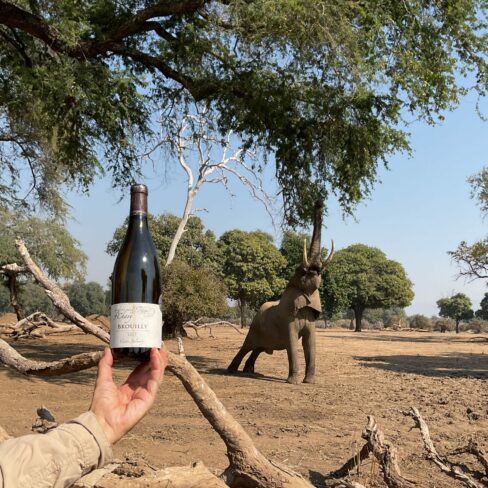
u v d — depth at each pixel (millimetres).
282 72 13969
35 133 20812
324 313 76750
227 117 15516
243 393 12164
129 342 1790
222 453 6914
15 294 28219
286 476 4258
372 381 14852
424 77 13500
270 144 15688
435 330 87625
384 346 32344
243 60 14156
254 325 15586
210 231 70062
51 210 24266
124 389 1786
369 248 77562
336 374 16453
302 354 23125
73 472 1580
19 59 15406
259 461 4250
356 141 14891
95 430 1651
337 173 15898
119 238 56094
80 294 112625
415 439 7969
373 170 15867
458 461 6785
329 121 15008
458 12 13328
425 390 13062
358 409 10336
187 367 4238
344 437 8031
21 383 12344
